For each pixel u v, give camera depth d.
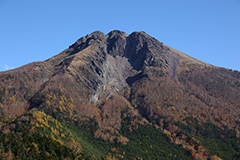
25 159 157.38
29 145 171.75
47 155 169.38
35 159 160.62
